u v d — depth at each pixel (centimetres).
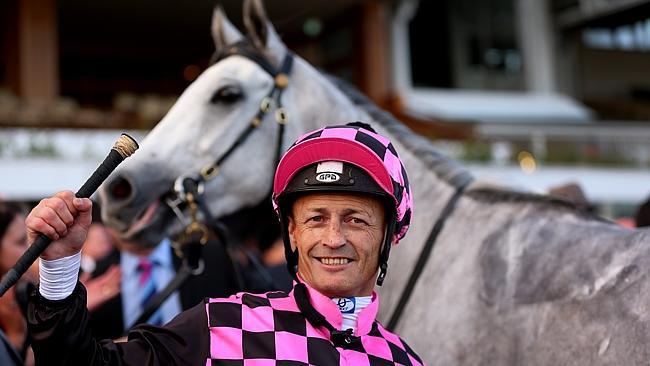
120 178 212
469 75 1582
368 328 127
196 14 1254
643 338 143
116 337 261
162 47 1402
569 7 1597
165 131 220
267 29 227
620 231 165
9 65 1078
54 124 773
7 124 758
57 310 111
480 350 173
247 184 223
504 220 190
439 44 1562
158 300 219
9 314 254
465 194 207
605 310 152
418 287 200
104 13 1243
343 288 122
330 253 121
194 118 221
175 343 119
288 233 129
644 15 1510
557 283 165
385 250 124
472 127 1077
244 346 119
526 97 1552
